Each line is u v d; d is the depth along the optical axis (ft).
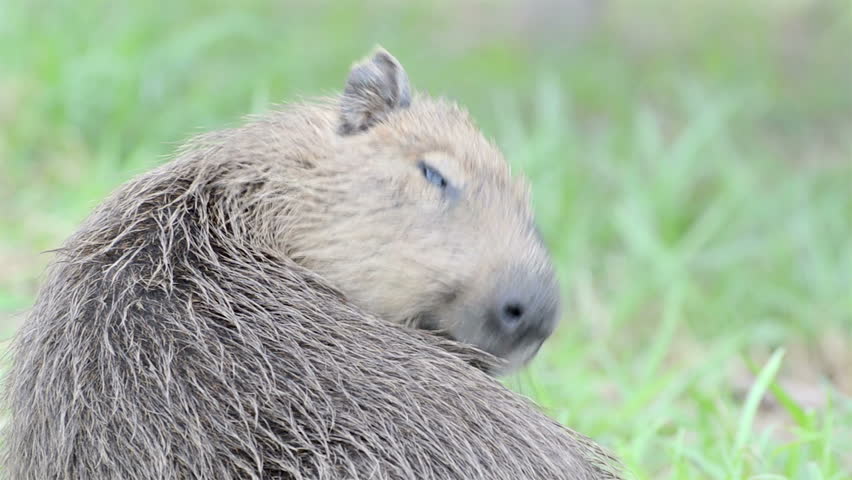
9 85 47.96
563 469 18.70
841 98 63.72
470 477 17.66
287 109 23.48
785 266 45.73
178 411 17.34
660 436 29.17
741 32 72.49
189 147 23.17
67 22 53.06
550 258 20.85
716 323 40.88
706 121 50.70
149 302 18.61
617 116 58.70
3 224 39.60
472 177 20.84
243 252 20.22
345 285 20.52
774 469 25.88
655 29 73.51
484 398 18.86
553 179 46.19
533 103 58.08
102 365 17.90
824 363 39.65
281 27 62.80
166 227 20.01
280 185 21.07
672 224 46.44
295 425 17.38
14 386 19.30
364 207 20.63
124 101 47.85
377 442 17.52
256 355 18.11
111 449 17.24
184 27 56.29
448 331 20.35
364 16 70.54
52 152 45.09
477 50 66.69
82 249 19.95
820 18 73.46
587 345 36.94
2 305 31.55
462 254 20.18
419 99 23.11
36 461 18.08
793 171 55.11
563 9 71.15
